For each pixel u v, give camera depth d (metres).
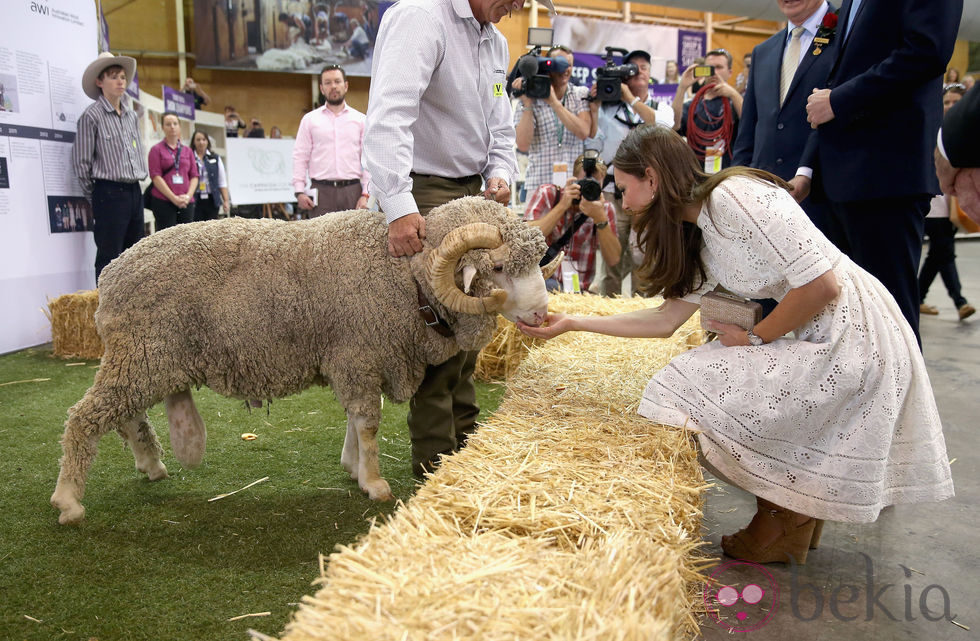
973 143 2.20
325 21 10.22
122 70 5.91
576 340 3.72
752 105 3.76
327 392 4.28
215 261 2.44
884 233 2.85
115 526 2.51
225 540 2.40
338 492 2.81
